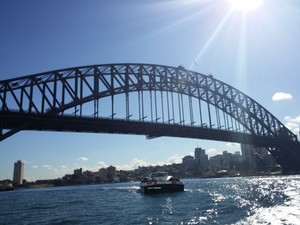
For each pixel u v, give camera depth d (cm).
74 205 4981
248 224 2330
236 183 9906
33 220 3297
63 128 8294
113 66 9212
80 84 8419
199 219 2670
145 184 6612
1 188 18050
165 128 10144
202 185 9950
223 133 12238
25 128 7669
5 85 7306
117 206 4338
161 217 2923
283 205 3394
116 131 9281
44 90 7794
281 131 15150
